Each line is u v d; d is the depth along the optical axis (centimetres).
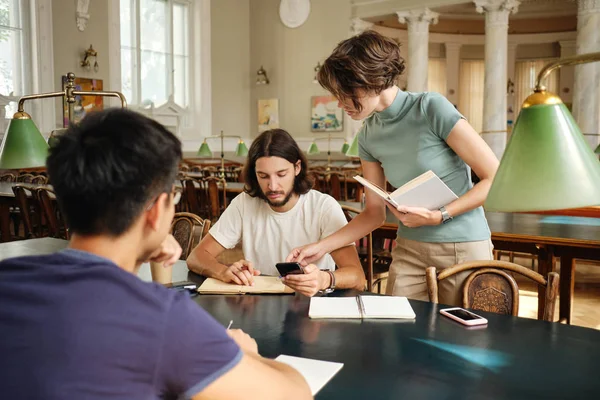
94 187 75
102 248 79
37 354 70
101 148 76
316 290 173
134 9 1133
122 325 71
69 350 70
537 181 87
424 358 127
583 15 995
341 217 212
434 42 1445
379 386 113
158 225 82
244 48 1366
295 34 1306
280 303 171
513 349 132
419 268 205
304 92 1305
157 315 73
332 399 107
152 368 72
